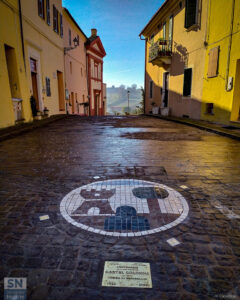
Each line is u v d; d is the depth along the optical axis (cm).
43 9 1405
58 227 234
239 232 225
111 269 177
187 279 168
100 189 333
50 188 339
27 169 433
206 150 589
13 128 916
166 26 1650
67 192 323
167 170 424
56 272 175
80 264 183
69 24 2117
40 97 1364
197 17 1192
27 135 838
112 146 639
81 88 2645
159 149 601
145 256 191
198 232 225
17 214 261
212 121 1130
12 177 389
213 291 158
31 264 183
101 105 3591
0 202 293
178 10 1441
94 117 1758
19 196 311
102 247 203
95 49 3022
